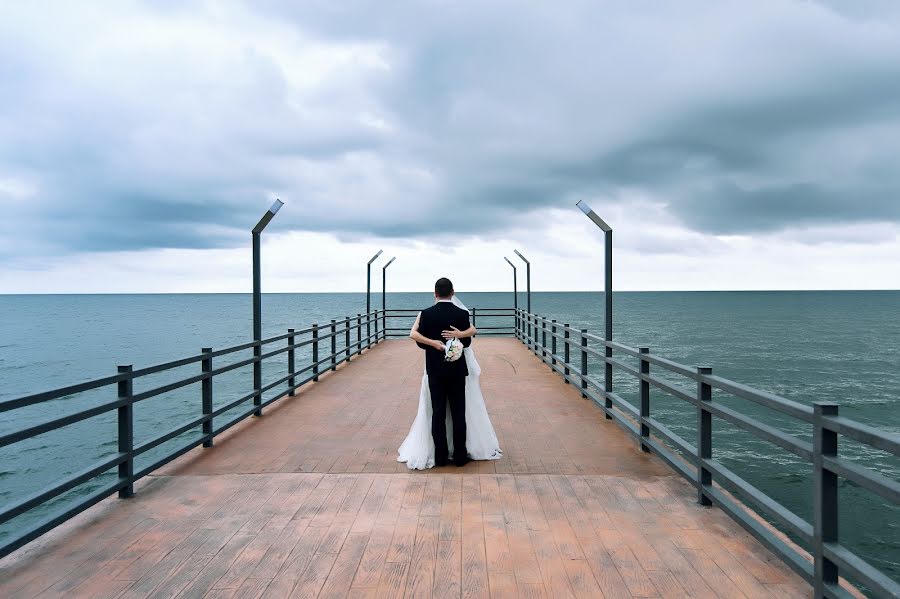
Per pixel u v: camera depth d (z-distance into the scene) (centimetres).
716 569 337
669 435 527
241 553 361
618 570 336
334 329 1271
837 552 275
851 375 4491
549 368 1291
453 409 556
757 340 7581
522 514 423
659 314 15288
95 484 1947
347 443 653
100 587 319
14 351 6506
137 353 6097
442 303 563
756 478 1902
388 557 354
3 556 337
